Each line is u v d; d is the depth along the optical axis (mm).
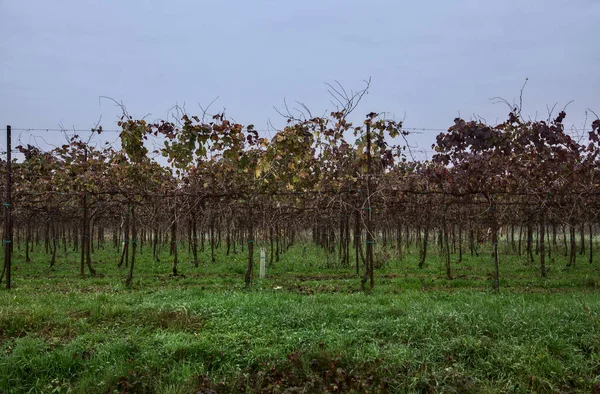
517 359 5711
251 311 7387
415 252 19156
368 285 10516
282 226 16953
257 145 10289
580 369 5582
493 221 10641
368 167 10039
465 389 5297
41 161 13117
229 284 10883
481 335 6281
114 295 9055
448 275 11977
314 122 9992
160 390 5289
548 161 11164
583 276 12133
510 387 5305
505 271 13453
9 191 10375
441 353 5945
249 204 10875
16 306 7656
